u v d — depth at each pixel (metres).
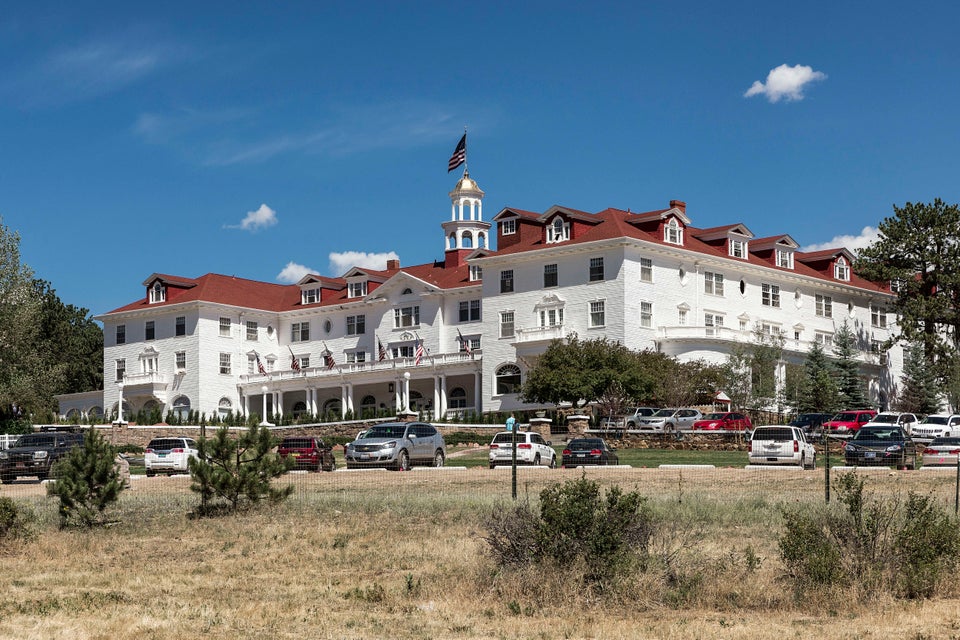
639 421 68.81
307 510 34.69
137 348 106.81
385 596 21.62
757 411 79.00
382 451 49.91
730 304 90.44
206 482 34.16
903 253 96.50
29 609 20.58
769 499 35.88
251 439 35.34
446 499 36.22
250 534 30.50
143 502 37.38
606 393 72.81
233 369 105.06
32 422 79.06
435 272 103.38
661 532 24.89
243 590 22.70
